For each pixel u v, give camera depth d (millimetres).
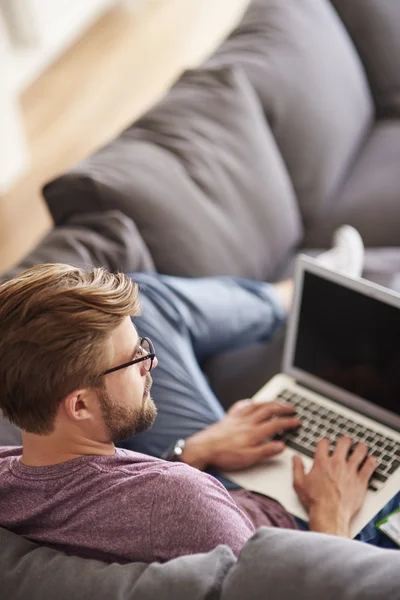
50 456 1041
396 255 2129
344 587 852
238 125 2137
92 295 976
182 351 1668
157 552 1003
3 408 1014
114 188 1839
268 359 1917
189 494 1008
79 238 1742
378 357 1560
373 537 1371
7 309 977
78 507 1021
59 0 4004
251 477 1504
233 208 2053
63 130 3725
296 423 1560
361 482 1414
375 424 1582
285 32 2412
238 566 910
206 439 1527
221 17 4273
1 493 1063
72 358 963
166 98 2168
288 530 953
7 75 3400
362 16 2596
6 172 3455
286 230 2203
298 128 2336
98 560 1012
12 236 3232
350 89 2498
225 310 1833
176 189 1946
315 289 1605
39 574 991
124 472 1032
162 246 1874
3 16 3834
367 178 2471
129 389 1045
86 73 4051
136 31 4285
